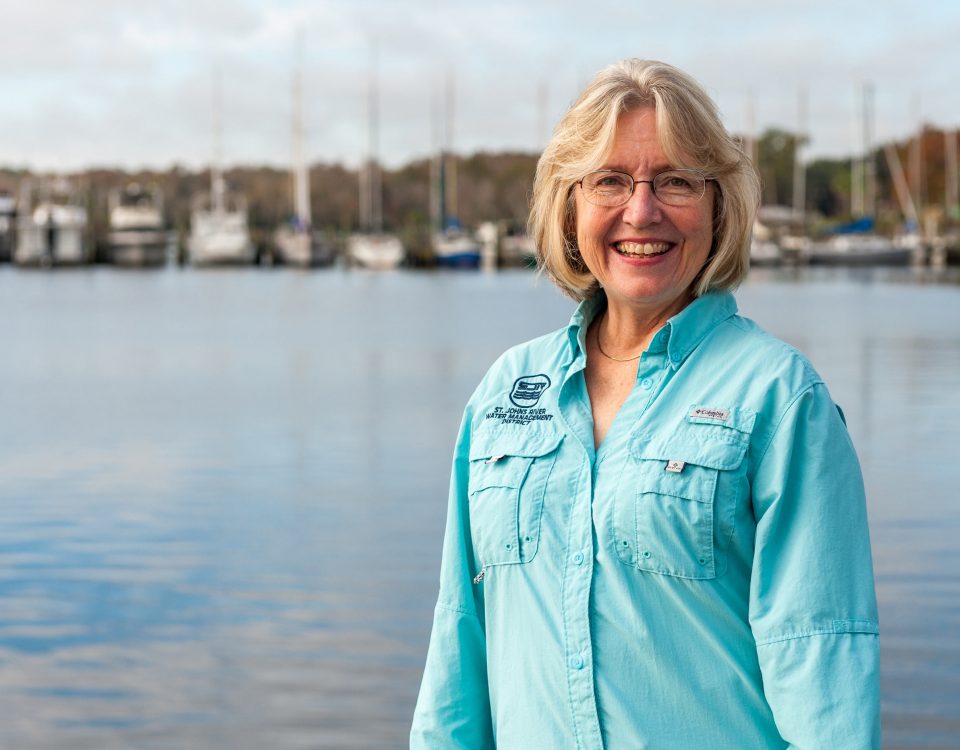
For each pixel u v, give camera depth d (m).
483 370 18.03
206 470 9.96
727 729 1.55
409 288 48.25
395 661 5.31
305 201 66.62
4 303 38.31
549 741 1.62
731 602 1.55
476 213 79.06
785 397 1.56
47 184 71.25
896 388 14.83
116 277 59.66
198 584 6.52
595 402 1.72
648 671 1.57
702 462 1.55
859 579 1.53
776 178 86.25
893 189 74.19
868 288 42.31
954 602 5.85
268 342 23.55
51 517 8.24
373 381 16.69
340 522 7.91
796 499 1.54
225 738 4.61
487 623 1.73
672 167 1.65
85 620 5.95
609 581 1.59
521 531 1.66
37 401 14.95
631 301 1.69
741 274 1.72
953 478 8.98
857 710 1.47
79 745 4.55
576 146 1.70
